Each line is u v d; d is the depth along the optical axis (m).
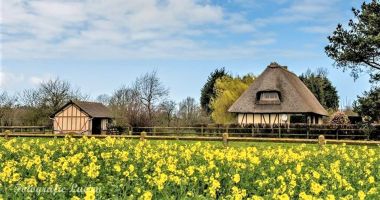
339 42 34.81
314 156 15.69
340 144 25.14
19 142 18.86
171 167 10.90
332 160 14.85
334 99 76.62
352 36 34.53
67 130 48.88
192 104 77.69
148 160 13.09
